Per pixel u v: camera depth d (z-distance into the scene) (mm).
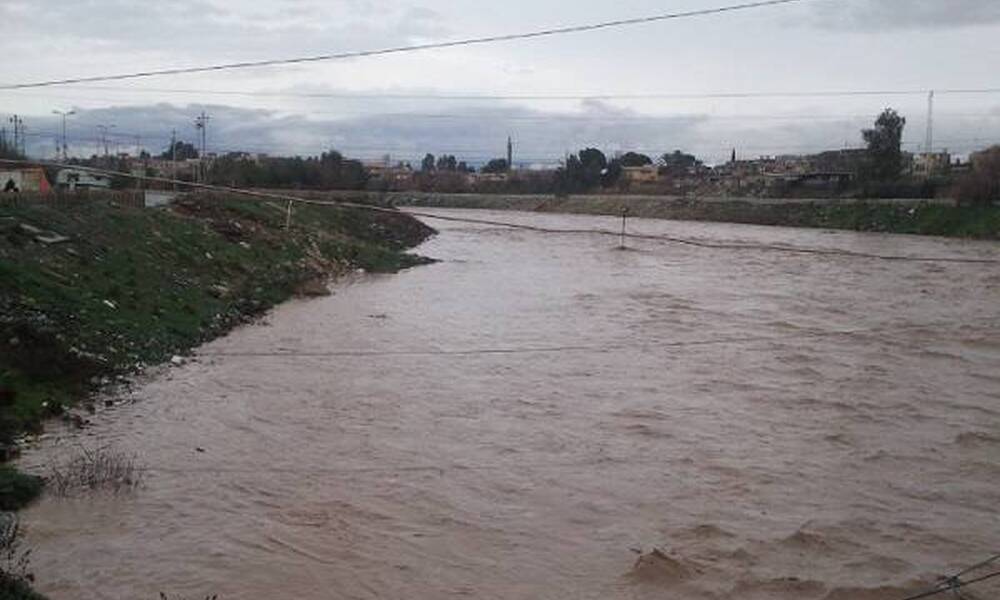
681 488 15641
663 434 18641
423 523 14000
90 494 14352
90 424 17750
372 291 40156
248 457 16609
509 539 13508
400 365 24438
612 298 38625
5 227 25547
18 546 12422
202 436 17609
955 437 18625
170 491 14781
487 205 139250
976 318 33094
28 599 10539
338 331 29125
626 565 12711
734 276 47906
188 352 24609
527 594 11867
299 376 22750
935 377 23844
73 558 12281
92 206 33094
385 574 12320
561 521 14195
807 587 12094
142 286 27594
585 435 18516
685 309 35438
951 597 11805
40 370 18812
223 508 14234
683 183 144750
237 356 24703
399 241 66438
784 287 42750
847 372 24297
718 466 16766
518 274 48875
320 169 102250
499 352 26438
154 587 11688
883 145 101625
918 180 100188
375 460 16734
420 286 42562
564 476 16141
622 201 122812
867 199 94688
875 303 37156
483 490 15414
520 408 20406
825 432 18906
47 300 22031
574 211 125812
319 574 12250
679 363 25266
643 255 61156
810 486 15812
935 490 15695
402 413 19797
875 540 13609
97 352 21125
